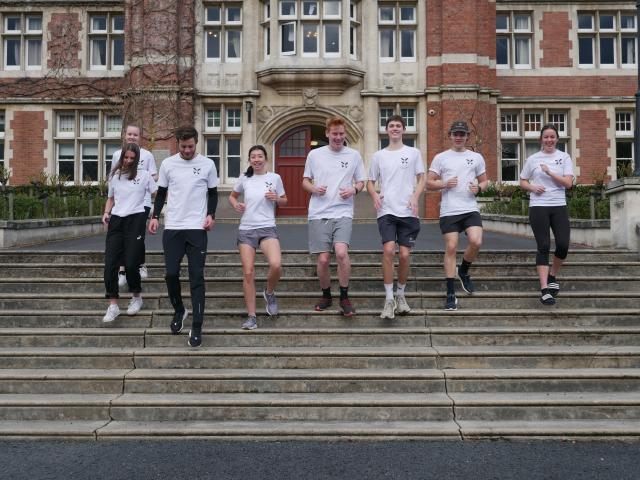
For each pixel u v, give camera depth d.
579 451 4.08
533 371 4.95
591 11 18.38
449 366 5.14
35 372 5.00
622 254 7.16
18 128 18.09
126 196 5.64
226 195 17.23
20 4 18.22
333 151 5.64
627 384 4.84
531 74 18.28
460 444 4.22
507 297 6.07
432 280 6.42
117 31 18.47
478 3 17.55
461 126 5.88
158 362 5.17
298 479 3.65
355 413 4.60
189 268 5.34
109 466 3.84
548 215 5.98
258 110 17.39
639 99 7.54
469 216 5.86
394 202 5.58
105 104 17.92
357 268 6.73
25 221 9.48
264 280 6.43
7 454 4.05
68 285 6.45
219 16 17.72
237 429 4.36
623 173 14.20
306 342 5.48
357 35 17.61
